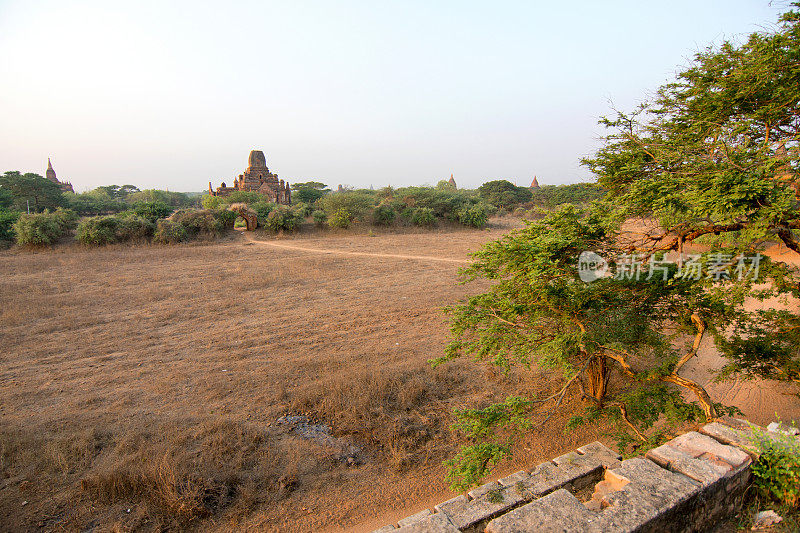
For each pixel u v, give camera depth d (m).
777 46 5.75
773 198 4.48
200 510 5.34
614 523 2.90
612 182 7.08
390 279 19.66
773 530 3.25
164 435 6.88
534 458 6.88
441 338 11.79
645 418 6.41
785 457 3.52
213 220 33.53
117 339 11.59
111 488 5.52
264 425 7.43
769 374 6.39
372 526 5.37
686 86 7.58
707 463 3.56
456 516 4.00
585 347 6.29
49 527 5.00
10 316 13.01
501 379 9.30
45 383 8.89
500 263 5.94
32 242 27.09
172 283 18.42
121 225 30.06
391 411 7.97
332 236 36.53
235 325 12.91
